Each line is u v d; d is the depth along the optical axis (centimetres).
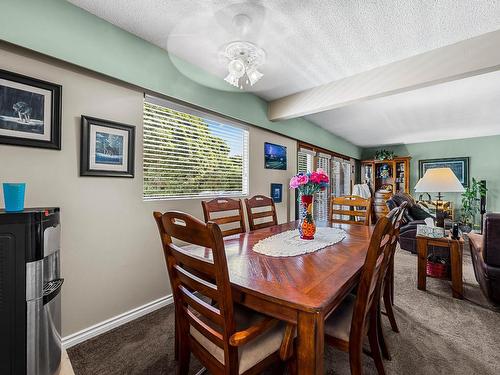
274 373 130
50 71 147
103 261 172
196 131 247
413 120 409
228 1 148
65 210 153
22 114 136
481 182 522
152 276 202
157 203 207
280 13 157
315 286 91
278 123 347
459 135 527
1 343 95
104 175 171
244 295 95
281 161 364
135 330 173
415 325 176
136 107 192
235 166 294
